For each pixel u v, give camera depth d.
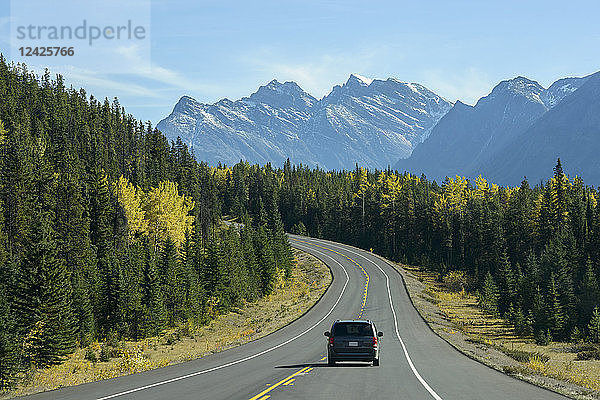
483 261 127.94
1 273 46.50
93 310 58.62
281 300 88.81
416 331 48.59
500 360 30.22
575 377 24.22
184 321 66.50
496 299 85.44
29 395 14.82
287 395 13.58
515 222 128.00
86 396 13.78
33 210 81.88
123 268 62.91
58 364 40.84
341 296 80.56
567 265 88.44
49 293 43.06
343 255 130.00
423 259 132.88
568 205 124.50
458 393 13.98
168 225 106.94
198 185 168.50
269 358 26.59
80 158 145.12
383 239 159.12
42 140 135.38
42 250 45.38
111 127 179.50
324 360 25.28
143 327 58.47
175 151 183.75
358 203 172.12
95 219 93.12
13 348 33.72
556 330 66.00
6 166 90.00
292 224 197.62
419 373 19.25
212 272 76.81
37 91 185.25
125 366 27.09
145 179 143.00
